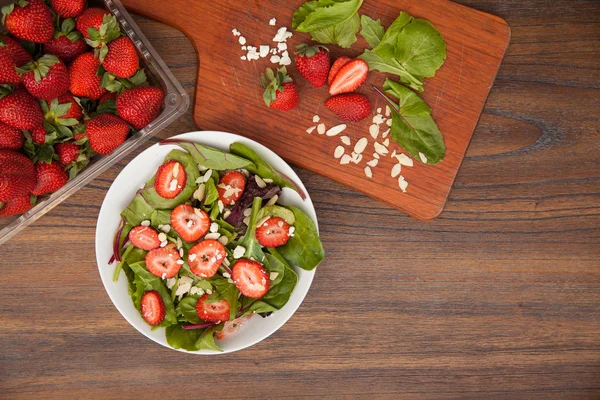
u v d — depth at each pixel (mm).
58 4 740
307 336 865
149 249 793
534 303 866
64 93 754
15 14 715
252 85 820
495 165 847
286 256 796
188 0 813
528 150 845
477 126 842
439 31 817
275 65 821
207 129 828
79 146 764
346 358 868
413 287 860
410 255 856
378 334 866
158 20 820
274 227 785
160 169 782
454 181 845
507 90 840
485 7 830
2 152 734
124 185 787
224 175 799
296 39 818
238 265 789
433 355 869
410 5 814
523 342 869
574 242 857
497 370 872
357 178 830
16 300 850
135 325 795
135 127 775
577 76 839
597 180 848
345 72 797
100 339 861
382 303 862
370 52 810
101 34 736
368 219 851
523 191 850
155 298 792
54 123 750
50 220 839
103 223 784
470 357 870
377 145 824
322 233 852
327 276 857
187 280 800
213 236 792
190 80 833
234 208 793
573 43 834
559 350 869
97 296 854
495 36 818
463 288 862
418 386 872
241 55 819
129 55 747
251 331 803
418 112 810
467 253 857
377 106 825
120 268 787
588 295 864
